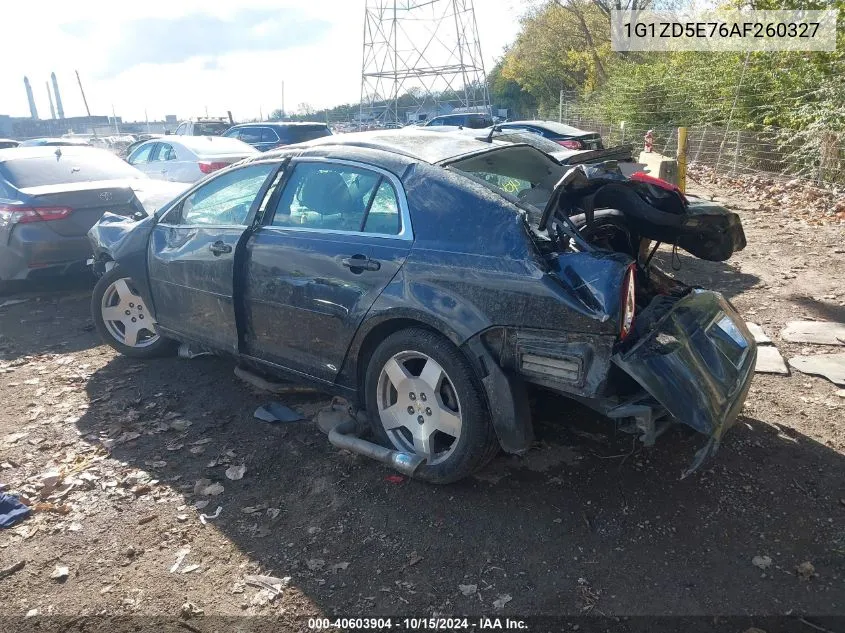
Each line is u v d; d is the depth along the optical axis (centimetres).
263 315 414
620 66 2605
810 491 333
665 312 327
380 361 357
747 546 297
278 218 412
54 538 325
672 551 296
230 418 440
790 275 694
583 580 281
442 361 329
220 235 433
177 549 314
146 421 441
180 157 1194
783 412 411
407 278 339
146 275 496
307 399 461
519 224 315
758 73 1502
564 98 3278
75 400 477
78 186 717
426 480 348
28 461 397
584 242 319
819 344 513
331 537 317
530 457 371
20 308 717
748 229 927
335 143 409
